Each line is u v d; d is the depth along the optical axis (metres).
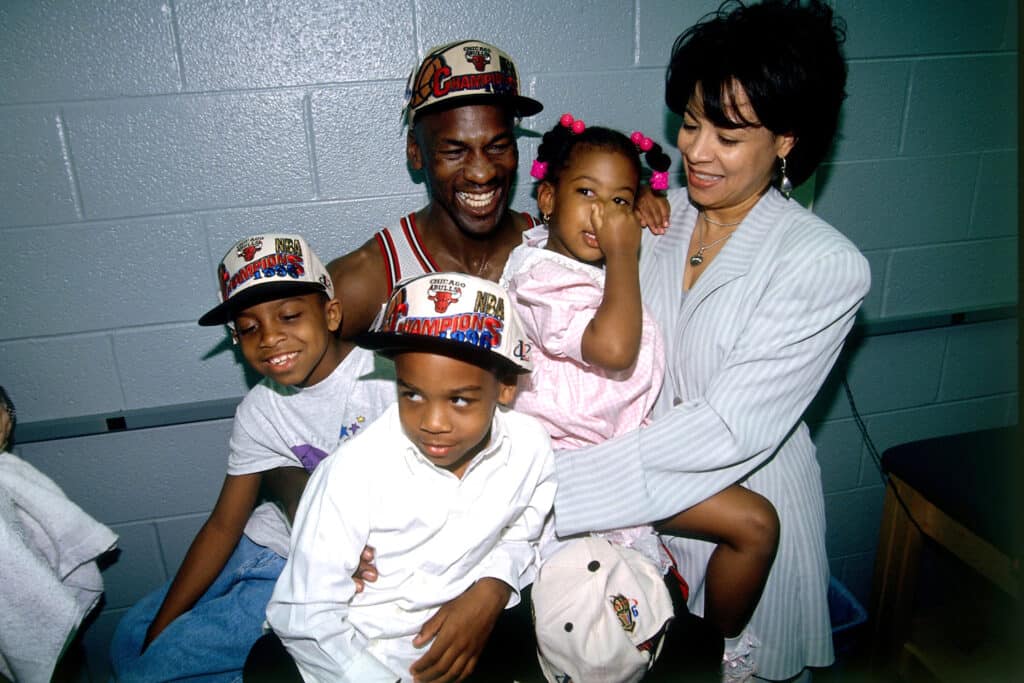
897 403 2.19
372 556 1.09
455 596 1.10
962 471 1.61
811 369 1.16
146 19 1.49
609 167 1.21
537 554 1.22
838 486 2.23
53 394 1.70
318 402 1.32
